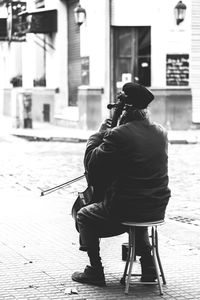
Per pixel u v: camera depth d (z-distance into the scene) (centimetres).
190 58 2292
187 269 625
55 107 2681
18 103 2455
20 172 1373
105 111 2328
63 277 591
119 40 2336
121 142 529
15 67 3216
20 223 838
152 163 534
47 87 2791
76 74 2575
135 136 533
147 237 575
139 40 2334
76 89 2581
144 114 548
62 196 1071
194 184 1217
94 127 2348
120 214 536
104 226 554
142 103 545
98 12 2323
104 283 568
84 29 2409
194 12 2281
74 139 2080
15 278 587
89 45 2380
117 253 685
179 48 2286
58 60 2659
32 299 526
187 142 1989
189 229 809
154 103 2281
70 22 2612
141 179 532
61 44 2639
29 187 1173
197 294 547
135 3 2289
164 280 570
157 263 581
